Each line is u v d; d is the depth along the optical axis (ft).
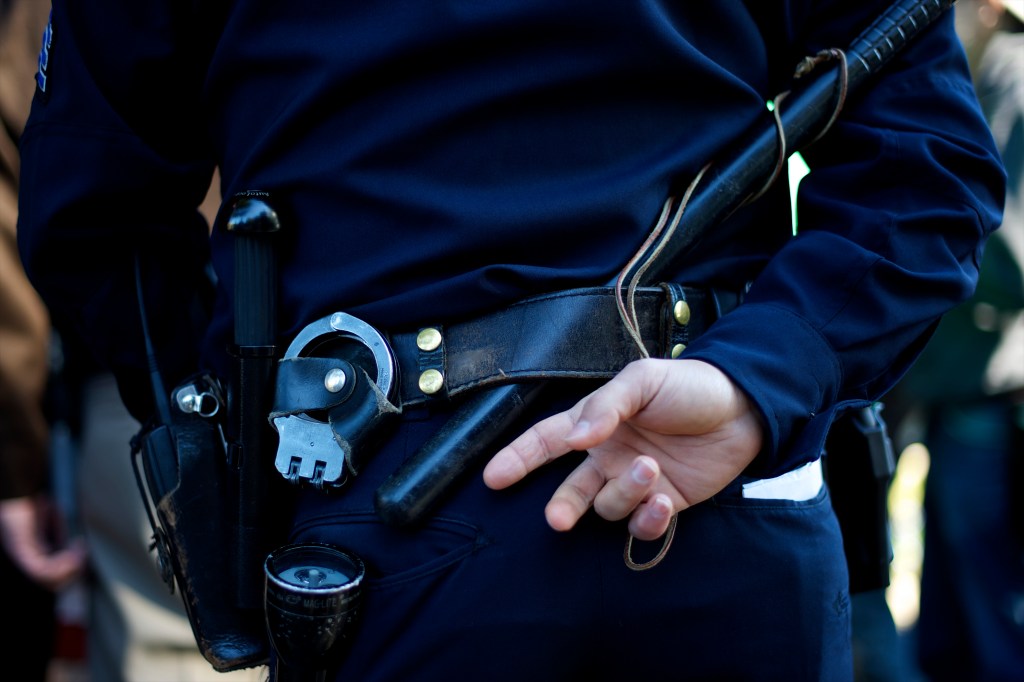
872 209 6.36
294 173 6.17
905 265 6.19
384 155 5.98
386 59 5.87
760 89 6.72
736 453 5.70
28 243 7.05
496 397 5.84
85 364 11.80
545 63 5.90
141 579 11.99
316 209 6.20
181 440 6.91
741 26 6.41
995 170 6.58
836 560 6.59
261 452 6.31
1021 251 15.05
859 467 7.79
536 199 5.93
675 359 5.61
